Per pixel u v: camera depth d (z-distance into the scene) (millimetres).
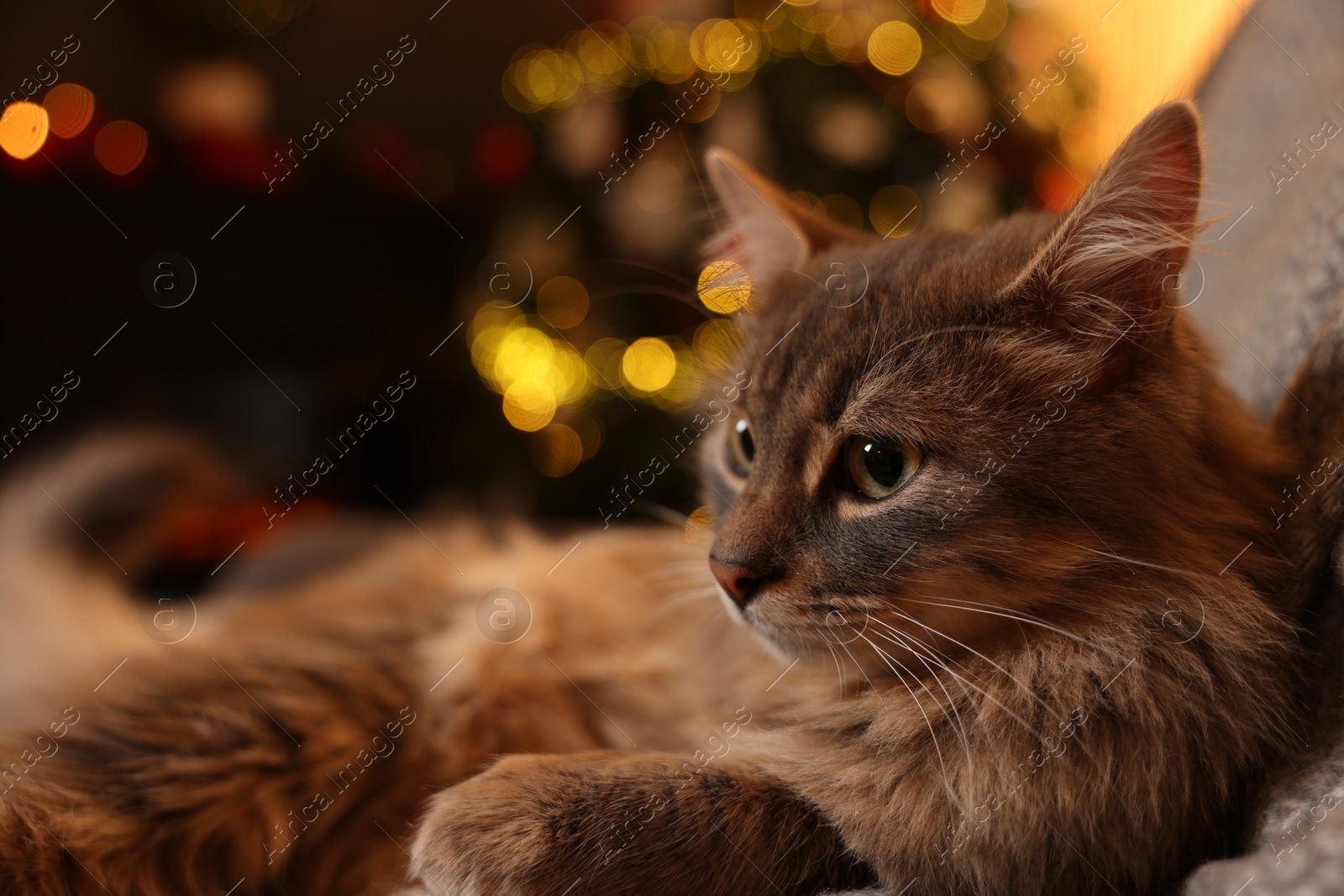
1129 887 526
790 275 632
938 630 552
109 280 1279
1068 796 525
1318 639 525
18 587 660
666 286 1074
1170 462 543
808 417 567
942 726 541
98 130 1257
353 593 653
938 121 1002
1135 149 537
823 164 1005
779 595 560
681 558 669
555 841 518
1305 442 552
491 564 681
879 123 1001
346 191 1395
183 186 1298
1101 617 540
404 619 630
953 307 558
